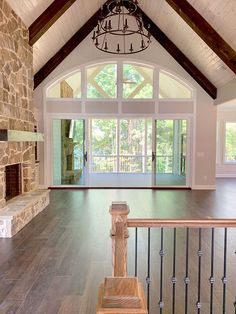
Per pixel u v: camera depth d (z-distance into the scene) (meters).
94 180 10.34
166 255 3.87
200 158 9.16
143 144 10.91
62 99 8.98
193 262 3.65
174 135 9.23
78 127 9.13
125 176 10.99
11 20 5.20
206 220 2.15
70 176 9.26
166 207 6.67
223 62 6.89
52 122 9.06
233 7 5.08
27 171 6.31
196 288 3.01
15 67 5.41
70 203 7.03
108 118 9.12
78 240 4.39
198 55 7.83
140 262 3.64
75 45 8.67
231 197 7.90
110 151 11.00
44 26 6.18
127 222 2.09
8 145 5.09
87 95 9.11
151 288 3.01
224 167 12.35
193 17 6.07
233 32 5.69
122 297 0.98
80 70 8.90
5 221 4.48
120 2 4.45
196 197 7.90
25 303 2.70
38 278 3.18
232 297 2.84
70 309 2.61
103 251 3.96
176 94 9.14
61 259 3.69
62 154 9.21
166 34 8.41
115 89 9.09
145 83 9.10
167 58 8.88
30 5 5.57
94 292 2.89
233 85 7.42
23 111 5.88
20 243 4.24
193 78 8.92
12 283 3.07
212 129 9.09
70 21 7.39
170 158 9.29
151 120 9.27
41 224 5.20
